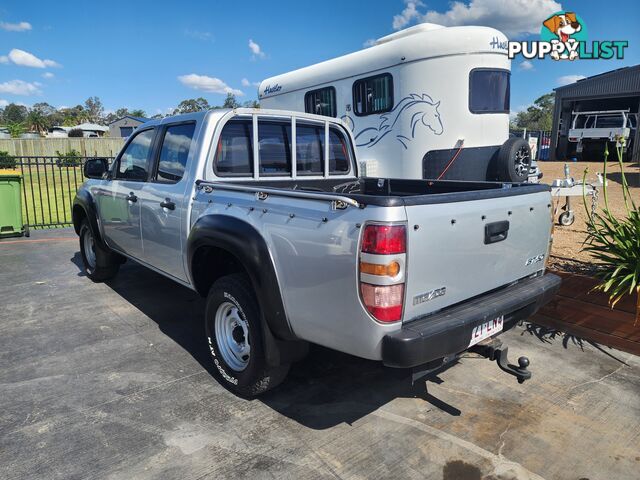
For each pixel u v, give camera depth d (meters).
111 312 4.89
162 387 3.41
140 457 2.65
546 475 2.55
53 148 38.88
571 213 7.77
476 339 2.70
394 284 2.33
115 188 4.77
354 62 8.29
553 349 4.02
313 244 2.56
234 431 2.90
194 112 3.85
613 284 3.94
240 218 3.03
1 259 7.14
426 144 7.43
